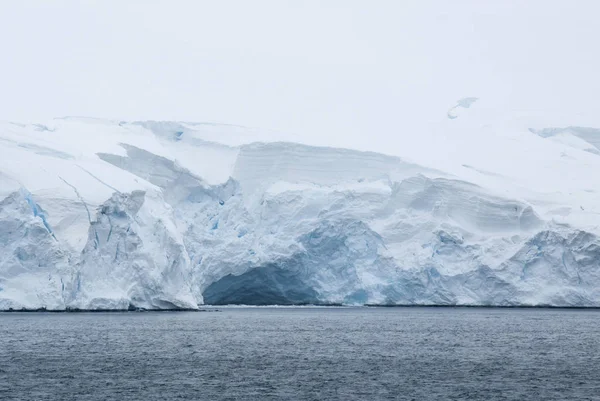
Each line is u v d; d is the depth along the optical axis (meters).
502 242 137.25
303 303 142.62
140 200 115.38
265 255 133.62
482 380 58.69
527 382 58.06
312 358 69.19
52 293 102.88
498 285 134.88
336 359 68.69
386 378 59.09
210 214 141.25
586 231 133.38
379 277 136.62
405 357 70.56
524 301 133.38
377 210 139.75
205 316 114.62
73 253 105.06
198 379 57.88
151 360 66.62
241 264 134.50
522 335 91.44
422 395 53.16
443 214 139.62
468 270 135.75
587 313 137.25
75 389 53.81
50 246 104.06
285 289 137.75
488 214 139.75
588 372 62.69
